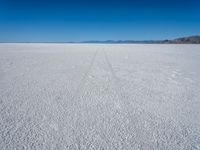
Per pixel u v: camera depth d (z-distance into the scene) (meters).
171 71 7.93
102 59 12.45
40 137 2.46
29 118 3.04
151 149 2.23
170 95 4.42
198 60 12.23
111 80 6.00
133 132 2.62
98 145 2.30
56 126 2.77
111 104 3.74
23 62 10.52
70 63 10.19
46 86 5.16
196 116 3.19
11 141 2.36
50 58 12.89
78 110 3.40
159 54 17.55
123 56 14.99
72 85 5.29
